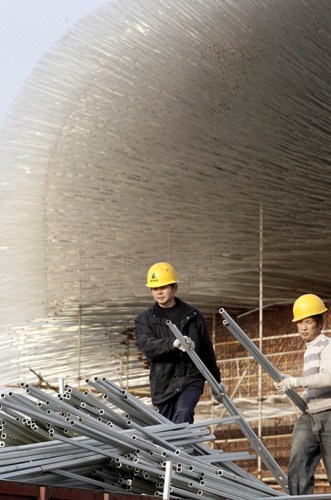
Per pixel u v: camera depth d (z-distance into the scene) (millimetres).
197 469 5289
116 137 18188
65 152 18844
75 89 18625
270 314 18875
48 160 19062
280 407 17453
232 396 17531
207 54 16953
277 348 18516
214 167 17328
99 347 19328
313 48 16156
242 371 18734
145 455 5160
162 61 17500
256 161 16969
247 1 16562
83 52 18406
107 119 18281
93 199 18641
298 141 16531
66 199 18891
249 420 17938
